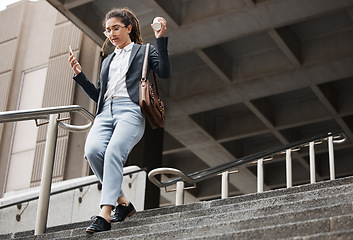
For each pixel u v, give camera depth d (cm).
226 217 317
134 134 368
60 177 1063
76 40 1188
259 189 574
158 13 1041
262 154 588
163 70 370
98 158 368
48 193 411
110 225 348
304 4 984
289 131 1438
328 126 1442
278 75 1189
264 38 1173
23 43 1273
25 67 1242
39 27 1275
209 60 1164
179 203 532
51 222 720
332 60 1130
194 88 1277
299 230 247
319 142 628
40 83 1206
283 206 306
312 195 328
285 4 985
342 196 293
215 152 1482
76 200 727
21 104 1210
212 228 291
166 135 1512
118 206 372
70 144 1095
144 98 369
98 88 397
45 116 433
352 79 1263
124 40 394
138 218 397
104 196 349
